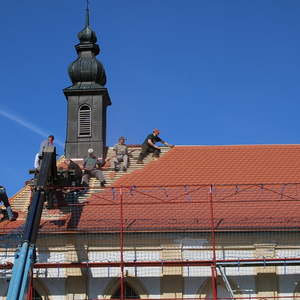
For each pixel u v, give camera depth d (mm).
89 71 45000
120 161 41594
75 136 44062
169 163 41438
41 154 36406
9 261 35125
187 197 37531
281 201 36000
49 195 36562
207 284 34750
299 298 34375
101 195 38594
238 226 35094
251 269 34844
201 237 35375
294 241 35125
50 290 34812
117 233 35375
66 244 35469
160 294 34719
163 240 35375
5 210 37438
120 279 34812
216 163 41156
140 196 38094
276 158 41594
